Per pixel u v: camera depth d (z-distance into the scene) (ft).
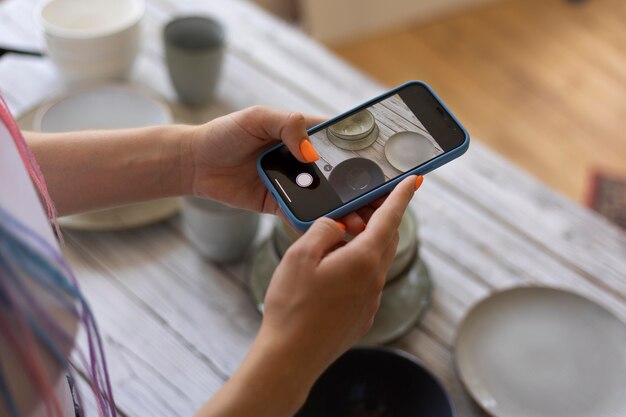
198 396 2.18
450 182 2.80
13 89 3.18
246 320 2.38
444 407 1.97
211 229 2.39
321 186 1.88
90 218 2.58
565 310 2.29
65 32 2.98
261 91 3.20
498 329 2.27
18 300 0.85
